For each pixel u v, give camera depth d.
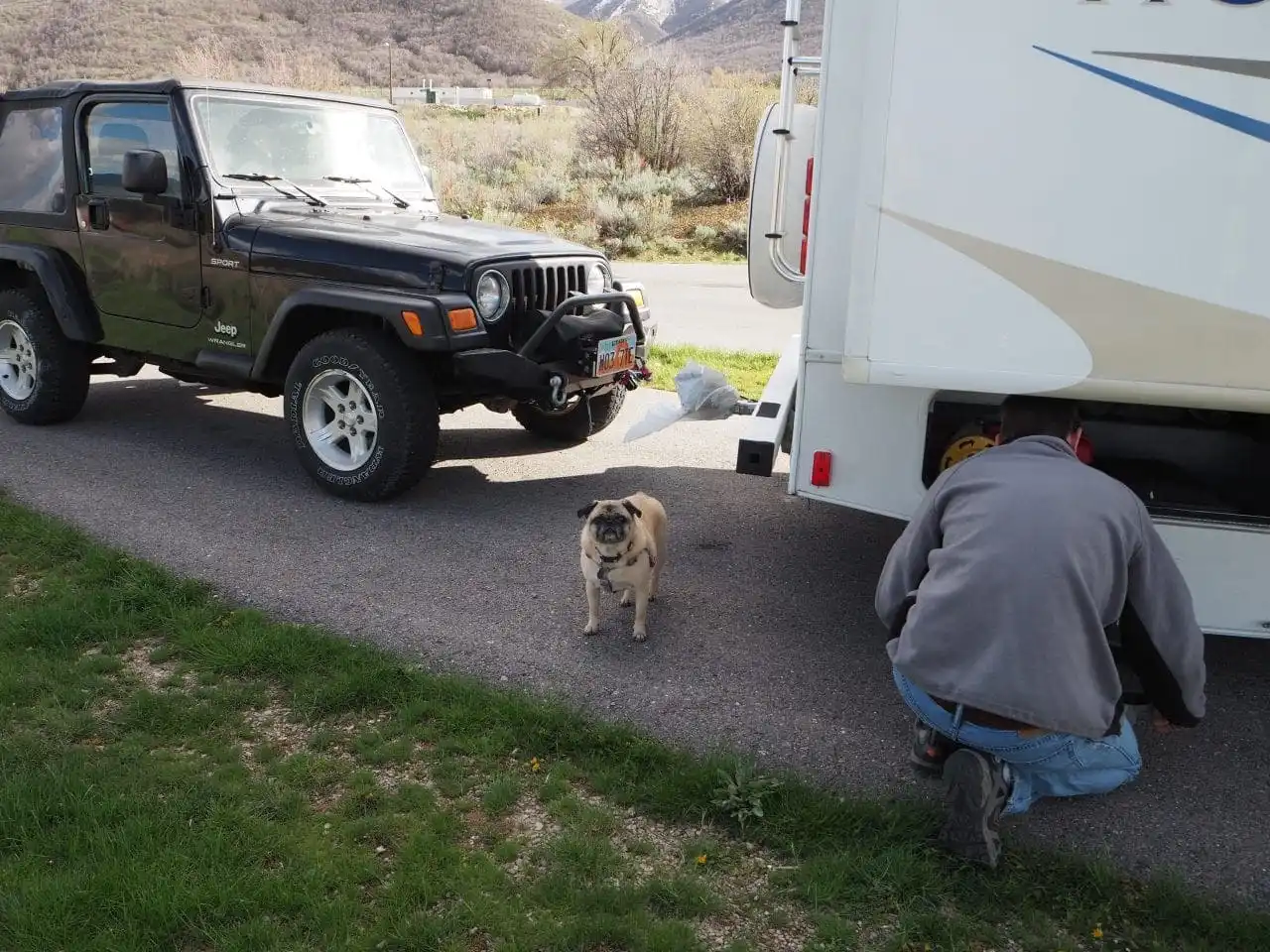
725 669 4.02
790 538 5.48
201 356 6.03
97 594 4.30
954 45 3.00
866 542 5.45
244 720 3.52
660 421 4.62
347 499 5.77
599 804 3.11
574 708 3.65
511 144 27.02
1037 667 2.52
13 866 2.70
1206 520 3.51
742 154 21.67
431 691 3.67
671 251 18.98
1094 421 3.91
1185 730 3.70
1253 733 3.69
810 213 3.71
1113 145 2.96
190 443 6.83
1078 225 3.03
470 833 2.95
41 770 3.12
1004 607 2.56
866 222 3.18
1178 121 2.91
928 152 3.08
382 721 3.54
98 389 8.37
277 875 2.70
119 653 3.95
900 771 3.36
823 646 4.26
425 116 36.78
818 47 4.39
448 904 2.64
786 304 4.83
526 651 4.12
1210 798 3.28
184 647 3.96
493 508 5.78
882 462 3.79
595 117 24.92
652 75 24.61
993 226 3.08
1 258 6.68
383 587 4.65
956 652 2.62
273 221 5.78
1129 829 3.10
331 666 3.82
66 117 6.36
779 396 4.78
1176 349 3.06
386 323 5.44
